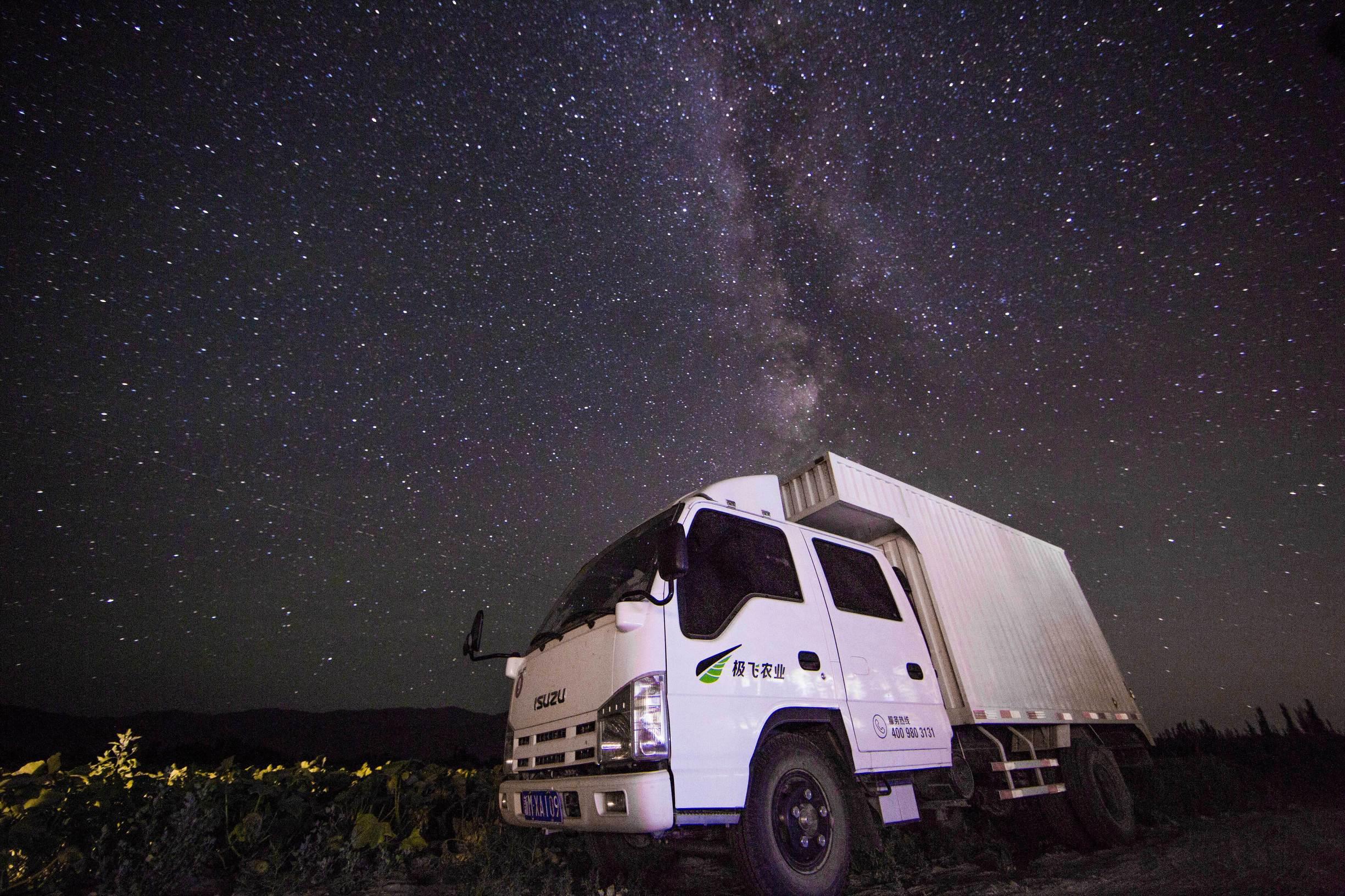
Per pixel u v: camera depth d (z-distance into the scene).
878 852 4.76
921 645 5.18
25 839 3.40
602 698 3.50
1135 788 7.86
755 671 3.77
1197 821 6.81
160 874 3.59
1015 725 6.05
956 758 5.32
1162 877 4.32
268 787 4.52
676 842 4.16
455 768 6.78
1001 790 5.46
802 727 4.00
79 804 3.85
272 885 3.90
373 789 5.27
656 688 3.33
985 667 5.84
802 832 3.57
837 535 5.64
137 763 5.00
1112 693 7.84
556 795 3.62
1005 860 4.92
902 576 5.98
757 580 4.21
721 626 3.80
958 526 6.92
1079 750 6.41
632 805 3.07
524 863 4.59
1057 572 8.42
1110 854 5.52
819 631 4.31
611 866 4.66
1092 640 8.14
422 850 5.21
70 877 3.64
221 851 4.25
